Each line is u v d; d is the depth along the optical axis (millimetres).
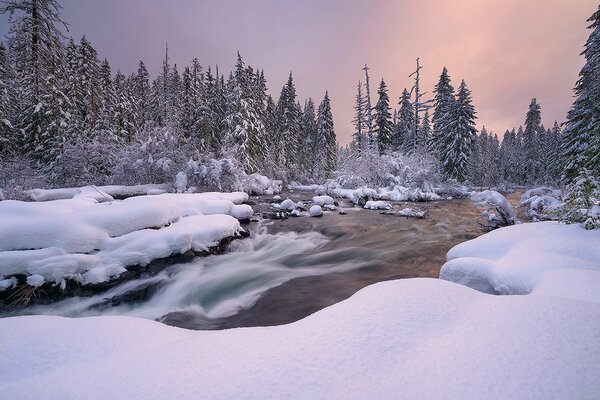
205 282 7695
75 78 27406
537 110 52531
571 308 2379
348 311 2553
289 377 1784
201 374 1846
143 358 2078
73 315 6121
